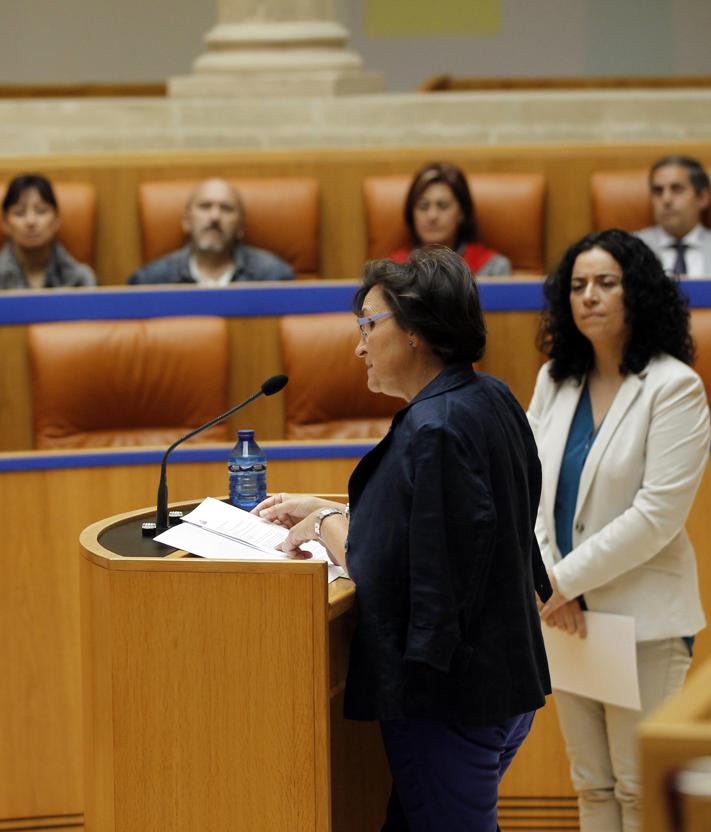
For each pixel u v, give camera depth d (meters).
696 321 7.60
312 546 4.99
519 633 4.57
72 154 11.98
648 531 5.55
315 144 12.89
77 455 7.14
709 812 2.14
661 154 11.56
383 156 11.63
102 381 7.99
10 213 10.70
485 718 4.45
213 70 13.65
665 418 5.60
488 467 4.46
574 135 12.91
